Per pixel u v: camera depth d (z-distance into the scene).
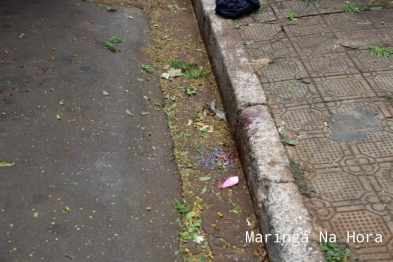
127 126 4.17
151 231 3.30
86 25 5.48
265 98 4.02
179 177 3.76
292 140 3.61
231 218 3.45
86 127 4.08
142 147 3.99
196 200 3.59
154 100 4.56
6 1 5.70
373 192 3.18
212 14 5.25
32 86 4.44
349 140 3.60
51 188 3.51
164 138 4.12
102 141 3.97
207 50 5.32
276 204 3.11
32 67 4.68
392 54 4.52
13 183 3.51
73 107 4.27
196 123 4.34
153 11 6.11
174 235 3.30
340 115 3.84
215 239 3.30
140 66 4.99
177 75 4.94
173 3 6.36
